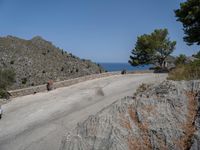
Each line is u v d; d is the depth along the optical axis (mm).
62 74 91875
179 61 46719
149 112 13070
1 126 21172
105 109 14430
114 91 30906
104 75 45219
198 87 13750
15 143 17578
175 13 36906
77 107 25172
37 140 17781
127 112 13508
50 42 122000
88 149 12141
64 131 19000
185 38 36625
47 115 23250
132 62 61656
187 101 13188
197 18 34812
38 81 80375
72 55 115250
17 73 80062
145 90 16078
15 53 94812
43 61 97188
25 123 21531
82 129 13383
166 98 13539
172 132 11859
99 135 12469
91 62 115688
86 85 36344
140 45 59719
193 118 12258
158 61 60375
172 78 20312
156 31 60000
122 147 11672
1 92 28953
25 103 27828
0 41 101750
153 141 11820
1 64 83125
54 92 32625
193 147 10805
